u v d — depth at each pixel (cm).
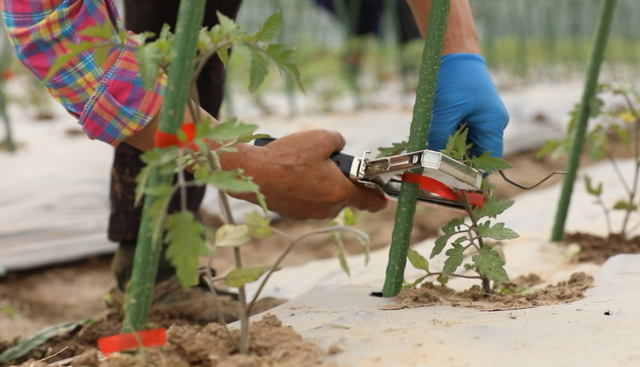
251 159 247
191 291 371
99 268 599
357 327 202
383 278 389
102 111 222
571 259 391
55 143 862
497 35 1869
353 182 279
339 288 294
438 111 285
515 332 191
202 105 383
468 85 281
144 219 174
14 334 437
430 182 255
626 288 277
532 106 1196
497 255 246
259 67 174
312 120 1075
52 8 224
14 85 1255
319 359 175
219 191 178
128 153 356
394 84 1641
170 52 176
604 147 412
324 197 270
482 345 180
